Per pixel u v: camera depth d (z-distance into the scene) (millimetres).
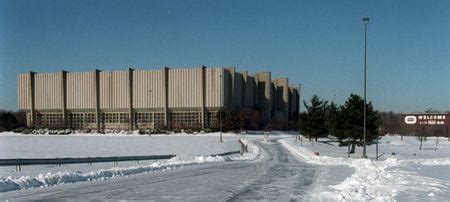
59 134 105938
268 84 120312
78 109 116500
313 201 13688
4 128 118688
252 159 40250
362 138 44219
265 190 16891
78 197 15062
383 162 33406
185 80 107562
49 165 29406
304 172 25516
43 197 14992
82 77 116125
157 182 19672
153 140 77000
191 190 16953
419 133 85500
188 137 86938
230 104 107688
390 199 13211
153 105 110250
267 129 106375
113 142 71062
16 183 17219
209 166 30266
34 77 121375
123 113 113062
